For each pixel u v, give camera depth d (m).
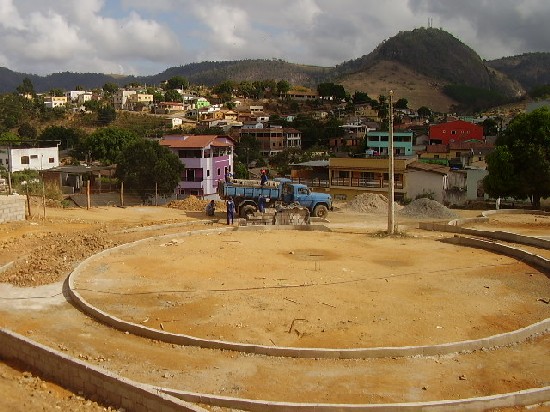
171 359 12.35
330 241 26.28
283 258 22.23
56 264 20.27
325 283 18.41
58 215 32.22
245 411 9.99
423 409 9.83
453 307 15.99
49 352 11.56
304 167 62.84
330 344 13.16
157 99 167.25
